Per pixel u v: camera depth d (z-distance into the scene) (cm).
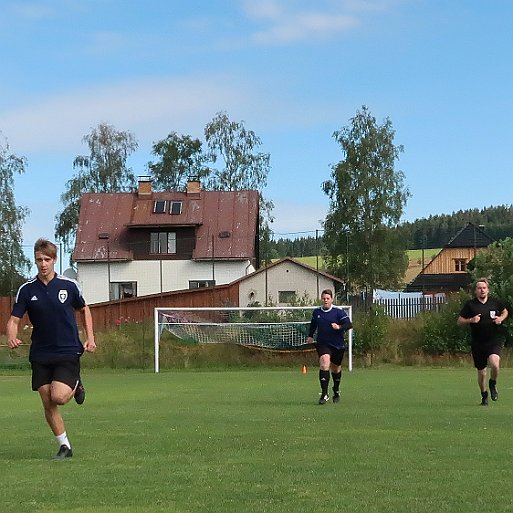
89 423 1321
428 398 1811
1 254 5962
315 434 1120
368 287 6300
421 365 3409
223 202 6525
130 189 7438
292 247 5441
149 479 784
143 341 3500
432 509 643
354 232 6338
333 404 1661
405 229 6469
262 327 3478
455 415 1391
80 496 707
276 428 1202
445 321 3478
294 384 2406
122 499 693
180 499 691
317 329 1706
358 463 866
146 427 1245
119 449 996
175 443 1045
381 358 3456
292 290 5038
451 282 7212
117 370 3347
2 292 5803
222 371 3256
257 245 6888
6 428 1281
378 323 3506
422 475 792
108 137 7350
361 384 2345
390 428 1188
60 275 935
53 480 785
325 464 862
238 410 1543
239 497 696
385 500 678
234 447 999
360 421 1293
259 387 2284
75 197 7256
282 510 644
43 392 926
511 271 3488
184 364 3438
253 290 4925
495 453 931
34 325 927
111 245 6331
